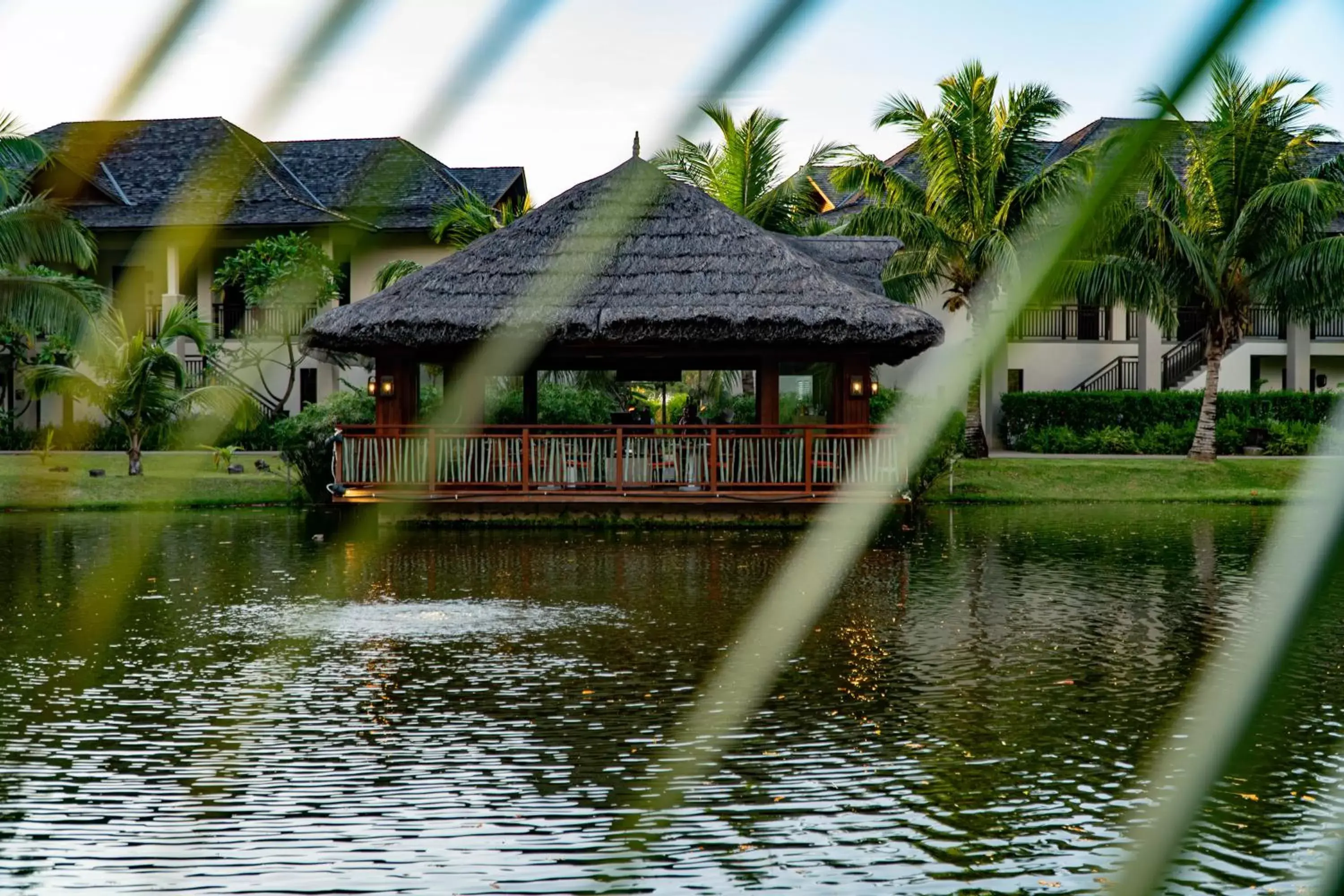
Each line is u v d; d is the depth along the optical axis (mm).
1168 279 30391
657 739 8672
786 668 11031
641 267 21719
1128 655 11555
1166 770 831
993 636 12516
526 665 11117
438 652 11695
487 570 17297
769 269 21625
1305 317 30062
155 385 27516
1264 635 742
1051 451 36656
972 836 6738
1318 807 7129
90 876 6203
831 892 5953
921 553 19328
